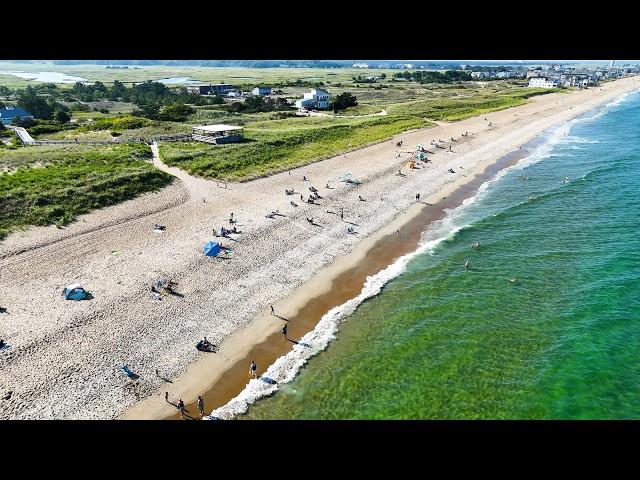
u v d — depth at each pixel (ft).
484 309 128.26
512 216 191.31
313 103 491.31
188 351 109.40
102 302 123.75
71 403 92.99
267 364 107.14
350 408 95.96
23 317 115.85
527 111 467.11
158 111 445.37
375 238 171.63
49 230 160.76
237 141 295.69
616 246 159.84
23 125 374.63
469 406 96.17
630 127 384.47
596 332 116.47
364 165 260.01
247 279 139.64
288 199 202.69
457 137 335.47
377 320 123.95
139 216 179.22
